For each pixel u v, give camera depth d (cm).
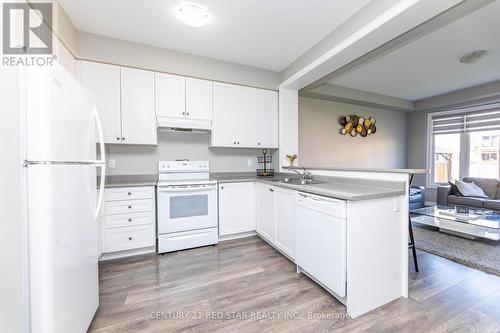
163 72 280
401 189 181
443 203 423
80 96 130
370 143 526
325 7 201
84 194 134
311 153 452
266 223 284
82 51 240
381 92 470
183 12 199
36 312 98
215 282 201
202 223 280
